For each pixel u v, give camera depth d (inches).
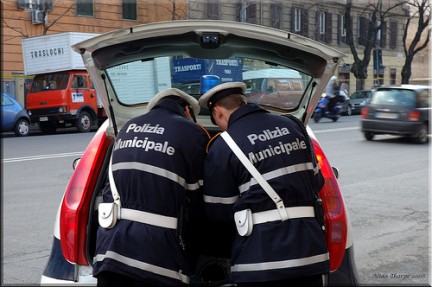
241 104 108.7
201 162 103.8
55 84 826.8
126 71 140.6
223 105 108.0
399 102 583.2
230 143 100.3
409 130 571.2
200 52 137.7
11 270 190.2
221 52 137.6
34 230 243.0
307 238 96.7
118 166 102.8
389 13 1491.1
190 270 103.0
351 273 112.6
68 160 466.6
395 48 1617.9
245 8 1311.5
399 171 397.7
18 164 443.8
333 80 916.6
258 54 135.5
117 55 131.8
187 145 103.0
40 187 342.3
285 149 100.2
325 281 109.0
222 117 108.8
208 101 109.9
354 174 385.7
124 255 95.6
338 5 1505.9
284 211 96.6
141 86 144.3
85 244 110.3
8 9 996.6
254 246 95.3
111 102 141.8
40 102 823.1
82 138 703.7
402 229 245.3
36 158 482.9
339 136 657.6
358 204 293.6
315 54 125.8
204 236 119.1
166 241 97.3
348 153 499.8
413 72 1599.4
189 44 132.0
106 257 95.8
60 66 829.8
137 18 1186.0
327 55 124.3
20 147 587.5
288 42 123.6
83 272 108.5
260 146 99.2
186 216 103.1
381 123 589.3
